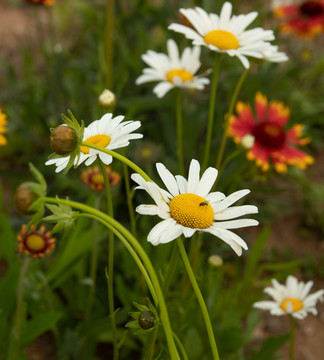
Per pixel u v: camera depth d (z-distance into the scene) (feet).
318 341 1.81
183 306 1.33
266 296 1.80
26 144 2.33
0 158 2.30
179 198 0.83
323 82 2.82
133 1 2.61
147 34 2.49
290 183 2.42
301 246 2.16
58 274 1.49
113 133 0.92
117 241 1.73
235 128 1.75
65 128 0.81
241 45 1.23
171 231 0.80
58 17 3.24
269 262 2.07
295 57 2.70
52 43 2.47
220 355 1.45
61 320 1.59
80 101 2.25
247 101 2.28
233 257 1.98
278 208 2.28
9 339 1.34
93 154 0.90
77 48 2.94
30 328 1.31
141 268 0.81
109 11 1.97
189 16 1.24
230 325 1.47
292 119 2.31
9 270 1.36
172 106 2.19
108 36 2.01
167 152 2.19
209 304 1.41
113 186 1.41
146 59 1.52
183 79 1.48
